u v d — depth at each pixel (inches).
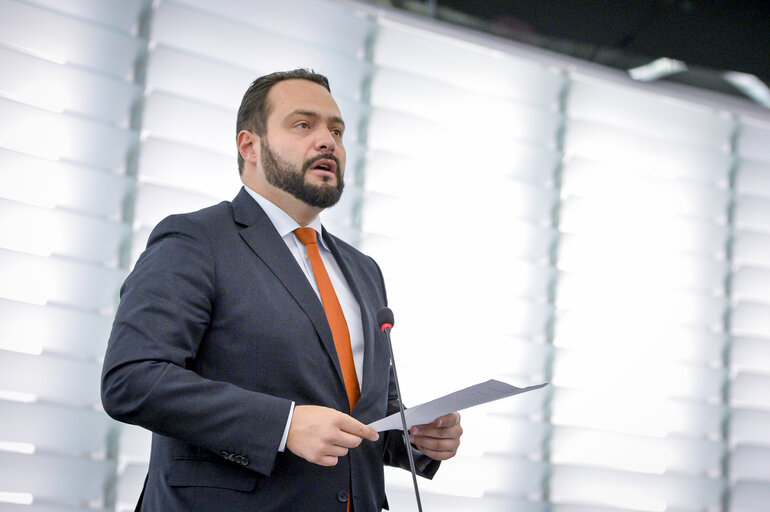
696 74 174.1
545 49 165.0
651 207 157.4
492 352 139.0
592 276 148.8
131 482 112.2
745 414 155.2
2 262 109.1
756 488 153.2
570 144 155.1
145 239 117.6
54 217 112.9
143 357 69.7
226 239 79.7
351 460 76.9
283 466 72.9
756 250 163.3
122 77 122.6
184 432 68.6
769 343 159.6
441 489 132.6
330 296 83.1
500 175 146.1
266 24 137.9
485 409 138.0
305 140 86.6
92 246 114.9
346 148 134.9
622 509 143.8
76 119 116.2
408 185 139.2
